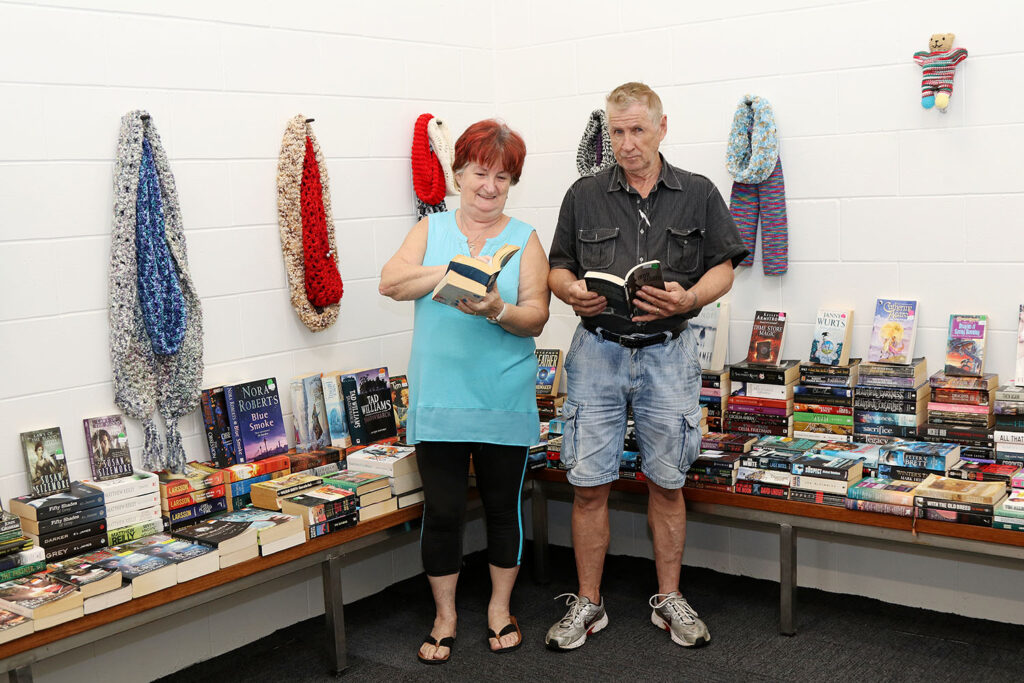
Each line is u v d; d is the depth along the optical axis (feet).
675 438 9.37
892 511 9.04
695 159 11.71
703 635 9.62
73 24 8.82
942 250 10.25
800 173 10.97
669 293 8.45
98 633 7.81
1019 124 9.70
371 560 11.62
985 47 9.77
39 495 8.59
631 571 11.97
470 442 9.27
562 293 9.33
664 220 9.12
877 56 10.37
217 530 8.88
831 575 11.14
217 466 9.82
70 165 8.86
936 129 10.13
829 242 10.89
